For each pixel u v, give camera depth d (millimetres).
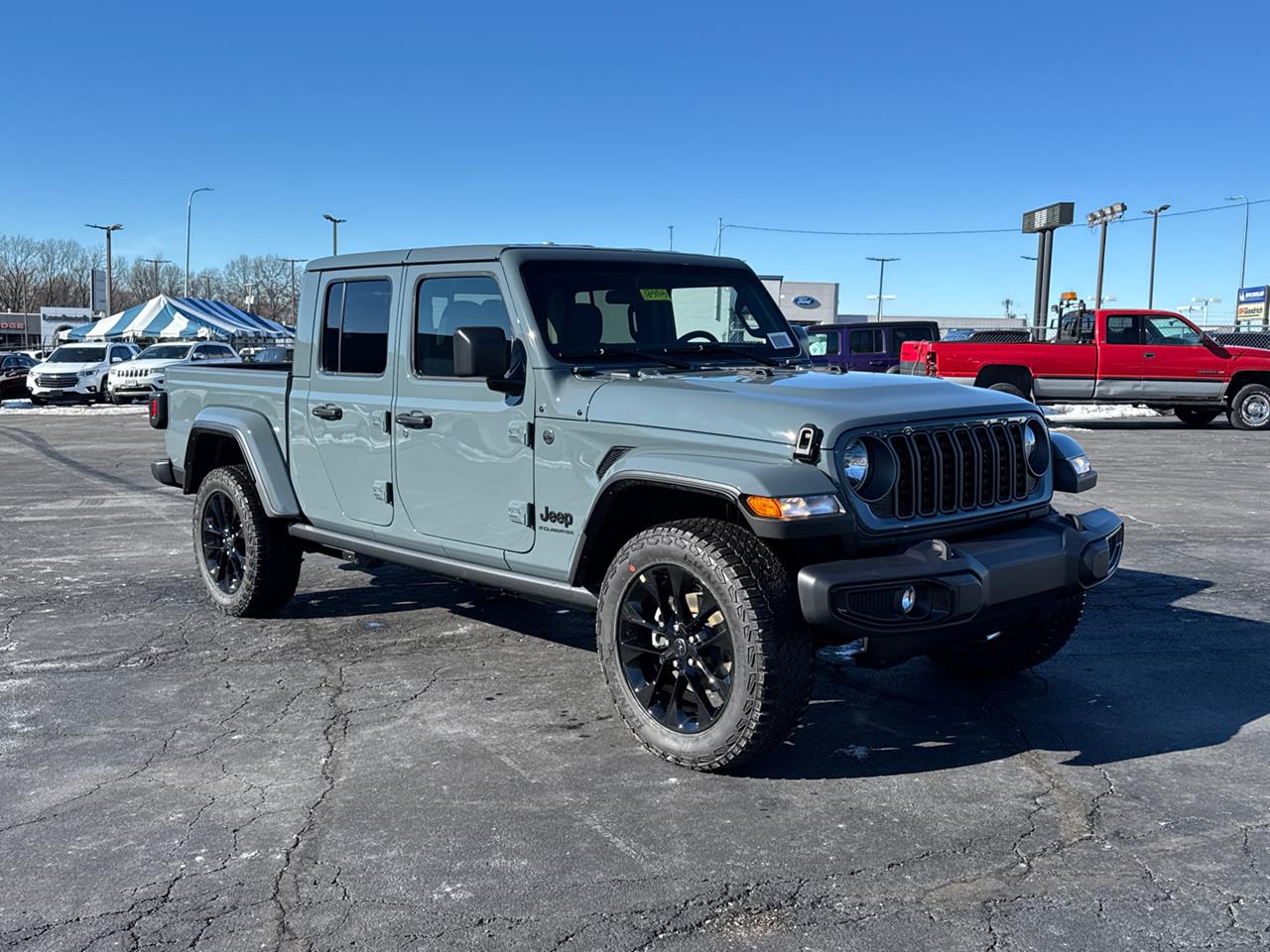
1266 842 3475
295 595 6871
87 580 7371
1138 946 2881
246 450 5949
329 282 5605
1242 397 18875
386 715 4680
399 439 5180
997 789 3896
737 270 5453
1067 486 4625
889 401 4059
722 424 4004
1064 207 34938
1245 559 7852
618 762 4152
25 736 4445
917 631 3754
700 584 3889
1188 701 4840
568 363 4602
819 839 3506
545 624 6168
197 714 4699
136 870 3322
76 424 21938
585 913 3055
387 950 2879
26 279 105938
